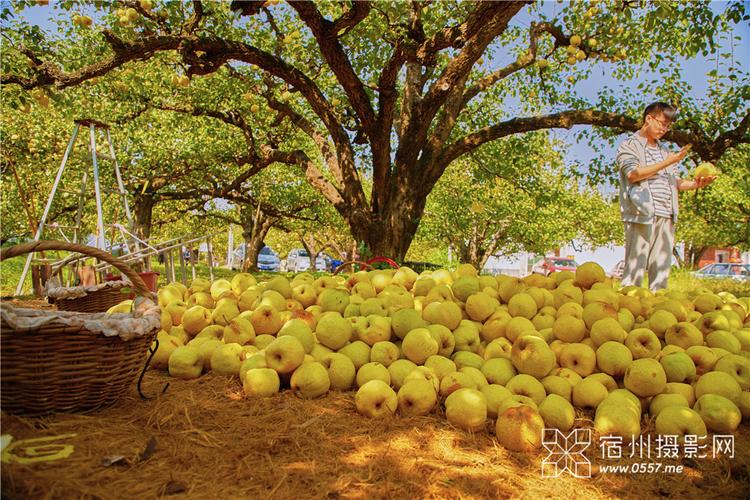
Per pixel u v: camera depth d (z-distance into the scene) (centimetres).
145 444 209
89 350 227
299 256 4916
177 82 773
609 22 902
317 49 980
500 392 267
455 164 2006
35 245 225
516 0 686
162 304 411
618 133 1158
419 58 771
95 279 666
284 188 2066
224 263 5606
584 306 363
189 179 1641
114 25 729
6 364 210
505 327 337
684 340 319
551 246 2472
